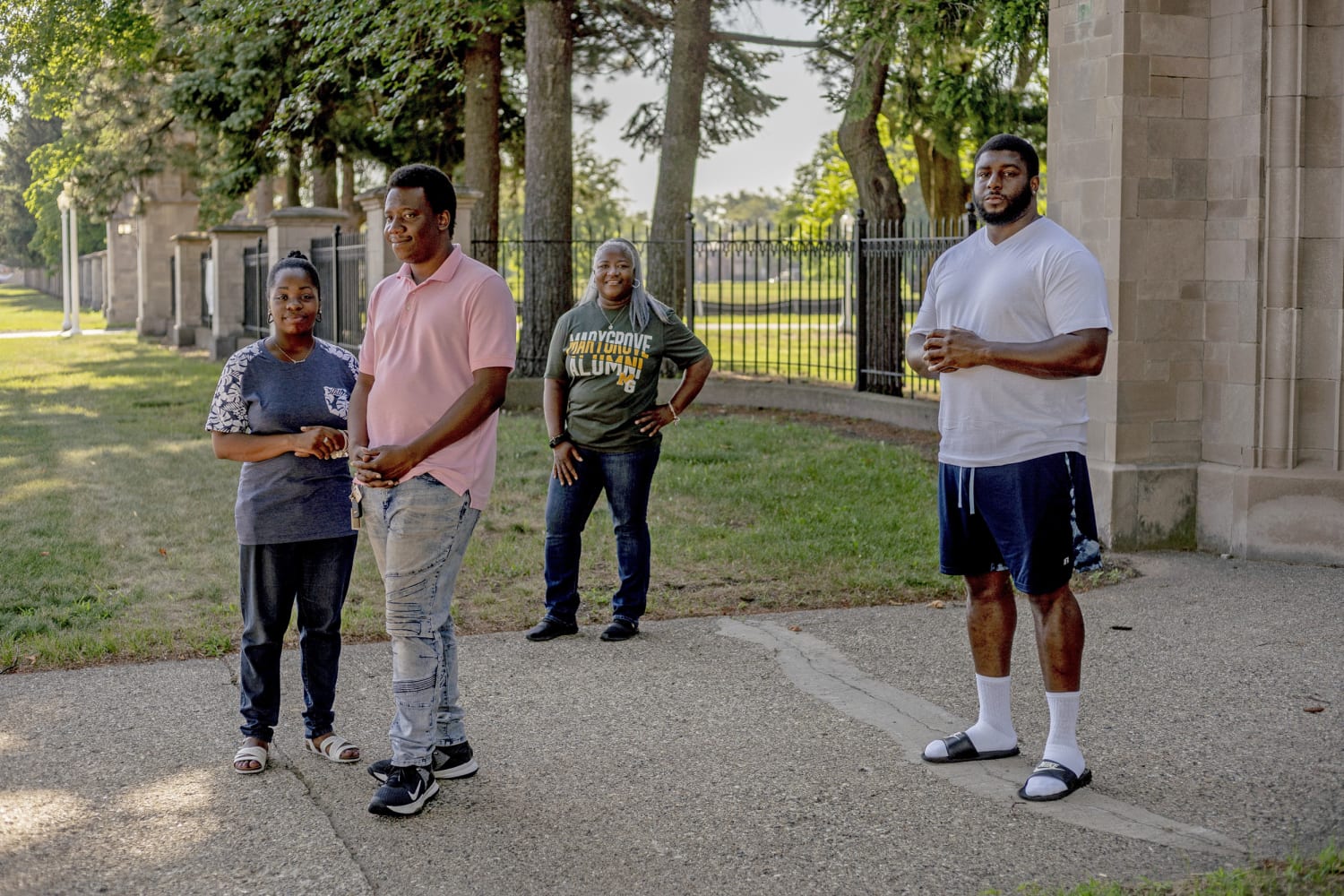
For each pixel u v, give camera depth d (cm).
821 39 1794
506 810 406
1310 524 755
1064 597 417
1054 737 420
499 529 860
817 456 1157
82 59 2339
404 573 399
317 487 433
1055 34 828
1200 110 789
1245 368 774
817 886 352
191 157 2728
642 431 602
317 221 1972
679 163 1789
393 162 2255
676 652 586
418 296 403
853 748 460
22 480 1035
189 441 1270
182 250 2847
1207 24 786
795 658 575
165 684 537
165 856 372
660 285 1792
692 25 1775
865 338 1491
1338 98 741
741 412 1547
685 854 373
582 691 530
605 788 424
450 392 401
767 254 1667
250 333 2383
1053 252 407
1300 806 402
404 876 360
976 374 416
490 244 1636
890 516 887
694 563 762
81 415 1490
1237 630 611
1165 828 386
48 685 535
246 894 349
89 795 417
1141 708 500
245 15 1692
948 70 1514
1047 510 408
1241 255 773
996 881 353
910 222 1406
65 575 718
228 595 686
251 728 439
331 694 452
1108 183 788
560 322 613
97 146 2711
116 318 4372
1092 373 401
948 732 477
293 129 1941
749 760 449
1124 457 796
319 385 435
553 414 611
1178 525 802
